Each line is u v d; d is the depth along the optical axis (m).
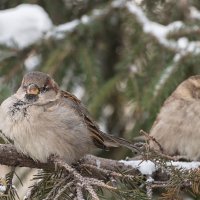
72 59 10.59
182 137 10.09
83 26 10.55
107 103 11.28
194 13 10.81
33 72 8.52
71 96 8.69
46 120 8.05
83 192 7.00
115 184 7.30
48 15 11.37
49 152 8.02
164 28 10.34
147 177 7.84
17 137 7.93
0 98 9.13
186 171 7.33
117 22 11.30
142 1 11.04
